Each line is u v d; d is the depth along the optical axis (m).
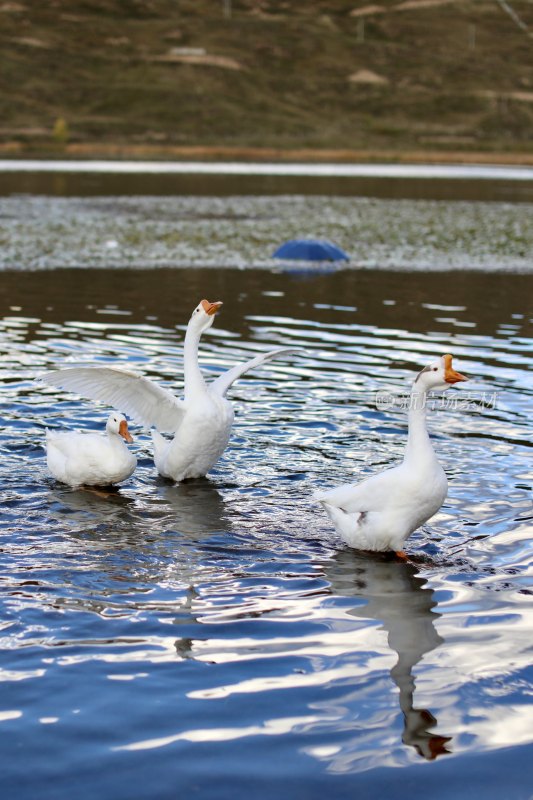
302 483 8.25
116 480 8.06
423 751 4.55
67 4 91.38
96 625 5.70
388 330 14.54
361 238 25.86
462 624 5.84
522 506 7.81
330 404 10.47
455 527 7.43
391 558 6.88
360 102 80.25
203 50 85.38
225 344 13.36
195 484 8.27
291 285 18.56
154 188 38.91
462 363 12.46
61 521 7.35
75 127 66.75
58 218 27.48
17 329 13.86
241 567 6.62
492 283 19.25
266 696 4.98
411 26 96.69
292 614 5.93
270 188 40.53
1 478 8.17
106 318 14.88
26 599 6.01
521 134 75.94
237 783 4.29
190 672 5.20
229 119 72.25
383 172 52.47
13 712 4.79
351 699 4.98
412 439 6.89
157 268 20.14
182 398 10.42
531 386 11.34
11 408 9.97
